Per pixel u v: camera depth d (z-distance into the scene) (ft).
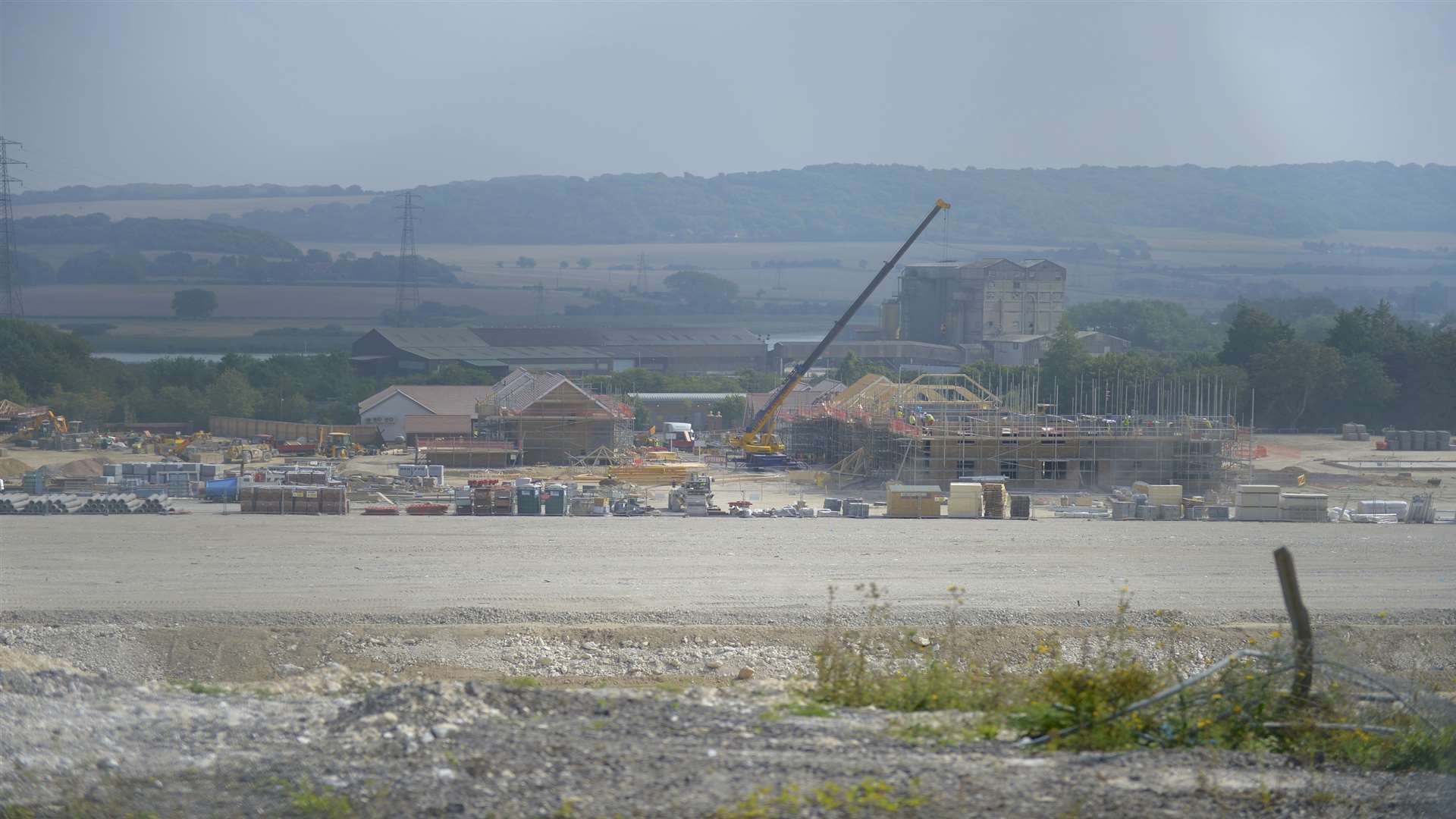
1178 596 318.45
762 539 418.10
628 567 358.43
